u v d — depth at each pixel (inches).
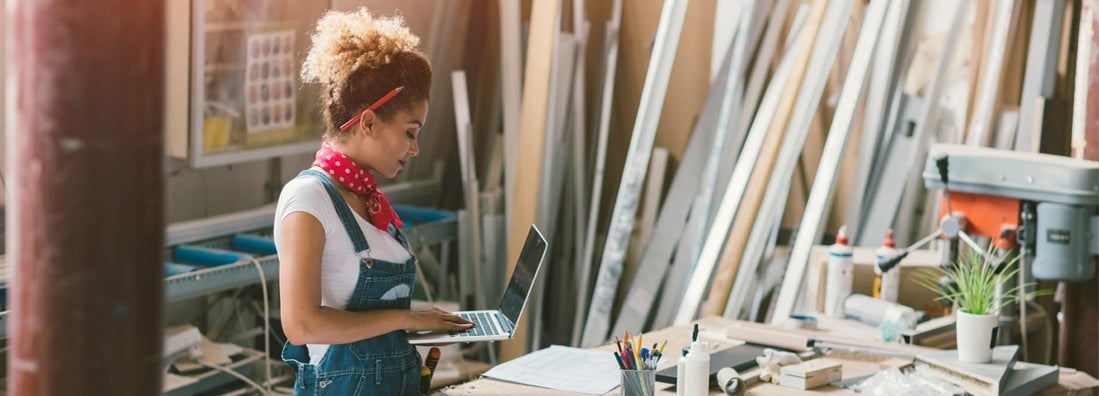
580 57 182.5
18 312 53.9
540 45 176.7
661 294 177.8
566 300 188.4
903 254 121.2
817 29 163.5
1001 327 119.7
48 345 53.0
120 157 51.7
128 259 52.7
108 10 50.4
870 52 161.2
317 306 79.4
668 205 179.0
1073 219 117.0
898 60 167.2
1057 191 116.8
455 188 202.1
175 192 155.6
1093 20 137.6
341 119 82.8
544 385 92.5
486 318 92.2
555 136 182.1
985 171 120.6
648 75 170.4
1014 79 162.1
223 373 147.2
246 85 151.9
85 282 52.2
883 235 167.6
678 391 90.4
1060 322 146.9
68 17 50.1
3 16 129.2
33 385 53.6
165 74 53.5
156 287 54.3
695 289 165.8
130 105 51.6
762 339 107.4
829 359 104.2
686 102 182.2
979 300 100.4
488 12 195.3
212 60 145.1
